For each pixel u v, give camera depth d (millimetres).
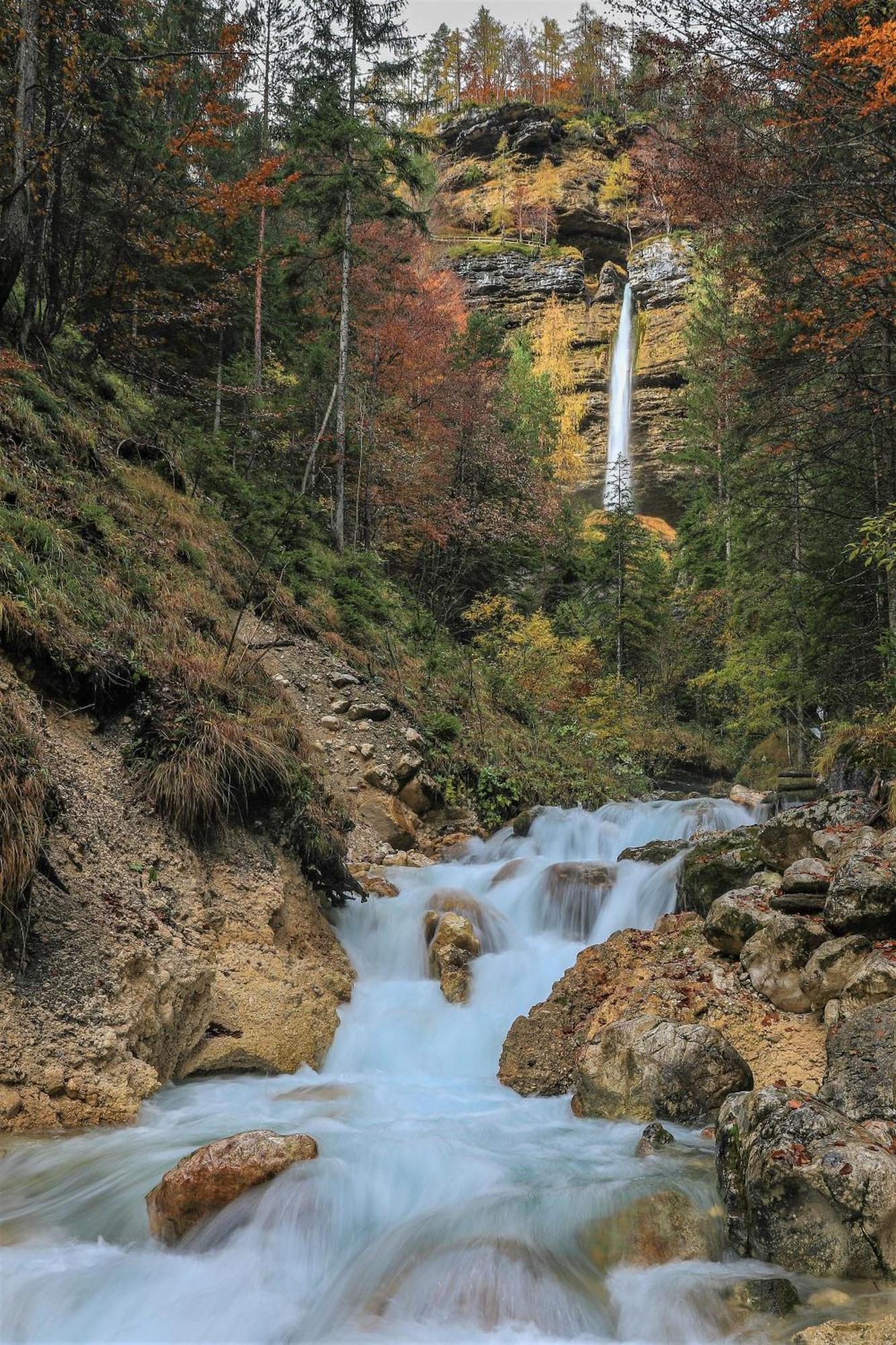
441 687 15742
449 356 28078
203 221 16922
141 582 9453
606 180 66875
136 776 7316
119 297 16375
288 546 15977
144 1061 5766
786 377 14180
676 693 29094
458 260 60875
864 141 10938
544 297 60156
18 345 13094
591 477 53531
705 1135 5355
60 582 8164
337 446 20031
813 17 10898
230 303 20797
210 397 20672
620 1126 5605
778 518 18469
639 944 7527
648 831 12672
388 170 20688
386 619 17047
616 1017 6641
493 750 14641
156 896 6691
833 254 12516
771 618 19875
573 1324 3803
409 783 12125
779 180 12414
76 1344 3682
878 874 6180
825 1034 5891
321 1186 4445
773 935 6406
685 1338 3664
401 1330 3803
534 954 8367
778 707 20078
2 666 6891
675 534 48344
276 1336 3770
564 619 27672
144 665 8023
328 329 24641
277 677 12203
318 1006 7023
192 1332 3793
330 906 8578
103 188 15445
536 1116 5871
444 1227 4316
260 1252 4172
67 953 5734
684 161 12867
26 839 5609
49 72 13430
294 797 8250
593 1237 4254
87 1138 5098
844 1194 3984
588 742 18203
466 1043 7207
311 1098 6023
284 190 19578
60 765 6801
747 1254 4168
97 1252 4180
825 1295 3791
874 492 15375
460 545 26375
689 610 29609
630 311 59094
